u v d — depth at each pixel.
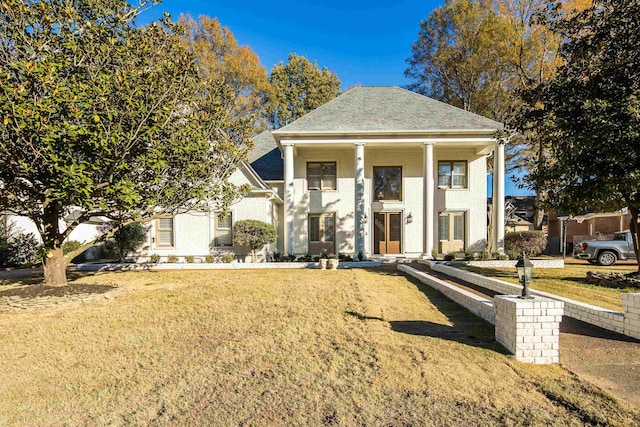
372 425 2.97
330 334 5.25
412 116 17.00
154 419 3.15
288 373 3.96
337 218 18.31
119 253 15.30
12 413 3.30
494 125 16.09
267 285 9.56
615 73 7.80
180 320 6.27
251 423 3.04
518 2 22.58
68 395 3.62
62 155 6.74
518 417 3.00
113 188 7.21
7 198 7.75
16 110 5.89
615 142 7.31
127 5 8.72
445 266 11.88
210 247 16.34
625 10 7.86
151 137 7.68
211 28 29.50
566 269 12.92
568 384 3.56
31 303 7.52
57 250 9.33
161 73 7.99
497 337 4.73
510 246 16.16
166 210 10.16
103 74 7.15
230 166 10.94
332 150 18.41
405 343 4.76
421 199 18.28
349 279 10.41
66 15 7.34
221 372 4.06
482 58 23.81
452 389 3.49
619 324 5.14
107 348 4.95
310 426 2.97
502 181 15.93
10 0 6.72
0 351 4.88
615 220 23.59
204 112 9.72
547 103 9.16
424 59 27.86
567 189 8.77
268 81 33.94
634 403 3.18
